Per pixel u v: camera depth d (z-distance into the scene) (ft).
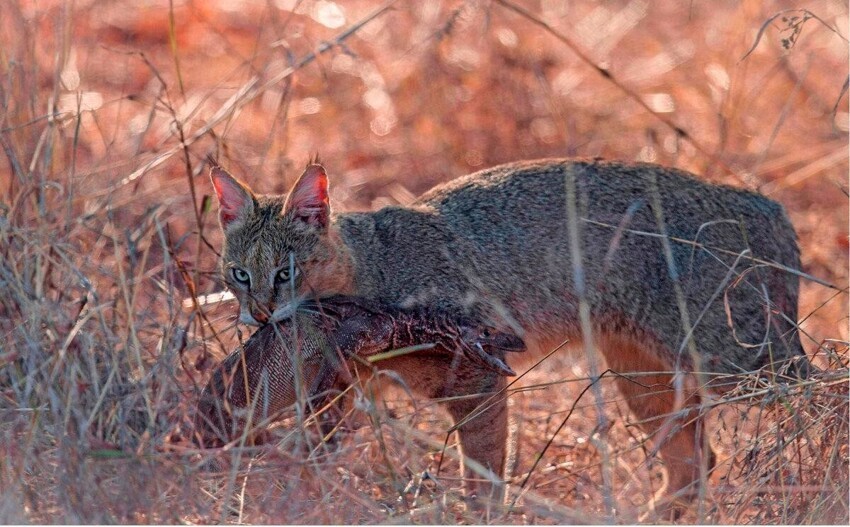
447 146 54.19
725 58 60.13
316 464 27.58
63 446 26.99
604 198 35.09
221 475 28.35
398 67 58.23
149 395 30.12
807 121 56.49
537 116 55.11
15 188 36.55
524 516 29.94
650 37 65.92
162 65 61.21
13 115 37.76
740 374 32.35
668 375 35.96
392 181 53.36
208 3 67.26
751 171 50.80
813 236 49.47
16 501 26.78
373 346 31.17
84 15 62.34
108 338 30.42
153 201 44.98
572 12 66.54
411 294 33.91
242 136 52.19
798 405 30.35
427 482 31.01
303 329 30.91
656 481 36.37
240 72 57.11
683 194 35.35
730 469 30.83
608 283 35.04
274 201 33.63
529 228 34.94
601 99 57.62
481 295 34.37
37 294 31.99
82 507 26.58
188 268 36.24
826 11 63.05
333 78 58.18
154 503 26.78
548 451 36.06
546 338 35.81
